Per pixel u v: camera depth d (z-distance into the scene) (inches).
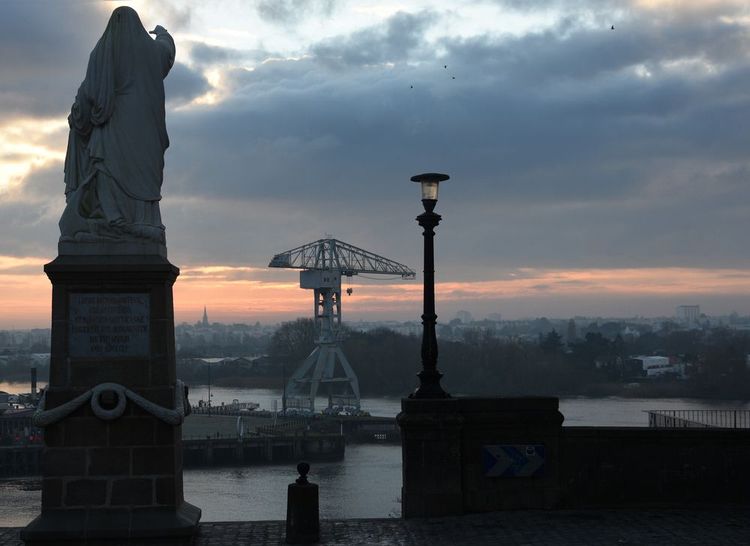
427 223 855.7
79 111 757.3
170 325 764.0
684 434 844.0
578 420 5290.4
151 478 737.6
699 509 835.4
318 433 5270.7
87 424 736.3
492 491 834.8
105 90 753.6
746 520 787.4
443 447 824.3
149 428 740.0
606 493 840.3
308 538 726.5
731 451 846.5
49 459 733.3
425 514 820.0
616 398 7509.8
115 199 752.3
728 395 7495.1
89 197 753.6
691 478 844.0
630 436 842.8
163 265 741.9
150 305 746.8
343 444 4928.6
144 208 758.5
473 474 833.5
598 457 842.2
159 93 772.6
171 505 738.8
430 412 827.4
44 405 735.7
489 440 836.0
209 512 2974.9
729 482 844.6
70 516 730.2
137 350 745.0
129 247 746.8
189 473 4261.8
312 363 6904.5
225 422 6387.8
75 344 741.3
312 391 6446.9
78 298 742.5
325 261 6786.4
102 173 753.6
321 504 3122.5
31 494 3523.6
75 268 737.6
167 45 794.2
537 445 836.6
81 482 734.5
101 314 743.7
